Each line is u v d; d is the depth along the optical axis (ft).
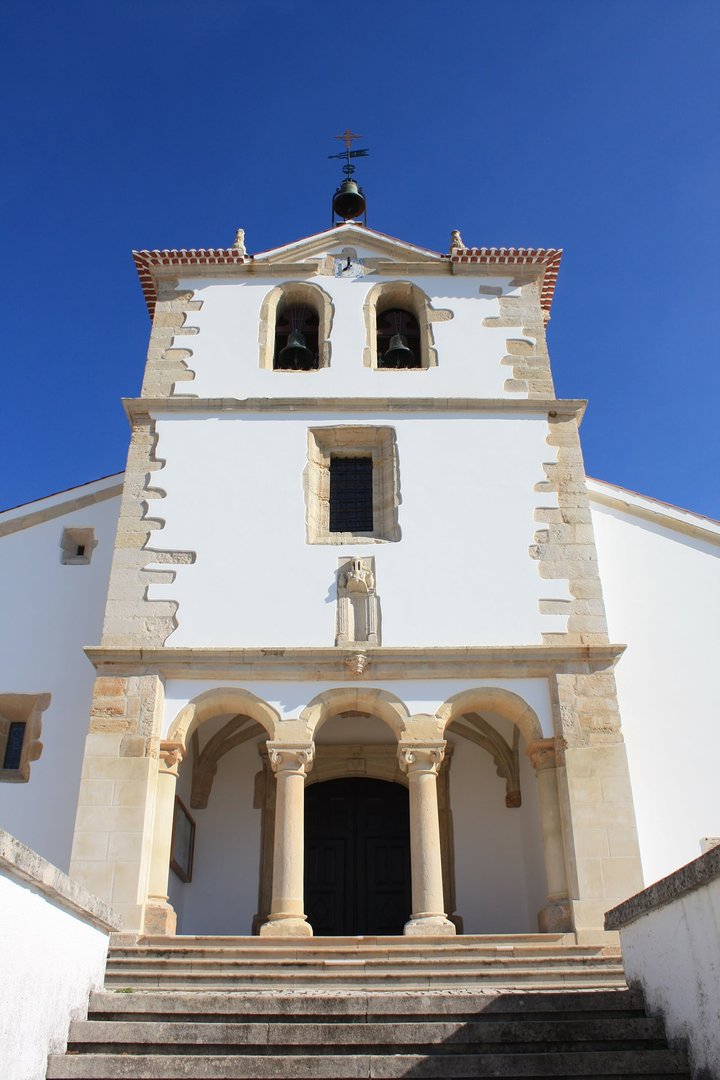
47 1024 26.55
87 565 59.77
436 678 50.57
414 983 39.34
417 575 53.57
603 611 52.70
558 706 49.55
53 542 60.54
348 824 61.82
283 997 30.53
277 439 57.98
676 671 55.88
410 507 55.72
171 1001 30.32
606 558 59.26
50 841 51.96
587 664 50.80
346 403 59.00
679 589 58.18
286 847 46.68
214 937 43.34
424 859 46.73
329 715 51.67
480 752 61.72
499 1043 28.60
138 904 44.62
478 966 41.19
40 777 53.67
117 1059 26.71
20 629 57.88
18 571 59.62
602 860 45.88
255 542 54.39
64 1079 26.27
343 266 65.62
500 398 59.47
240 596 52.75
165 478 56.44
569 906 45.32
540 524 55.42
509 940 43.91
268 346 62.34
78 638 57.41
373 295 64.44
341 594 52.85
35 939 25.67
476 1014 30.45
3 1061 23.38
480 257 65.10
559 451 57.88
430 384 60.54
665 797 52.42
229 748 60.90
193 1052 27.94
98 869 45.27
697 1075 26.48
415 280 65.16
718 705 54.90
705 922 26.35
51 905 26.89
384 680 50.49
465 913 56.95
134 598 52.60
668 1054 27.37
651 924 30.40
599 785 47.62
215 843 58.75
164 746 48.65
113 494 61.82
